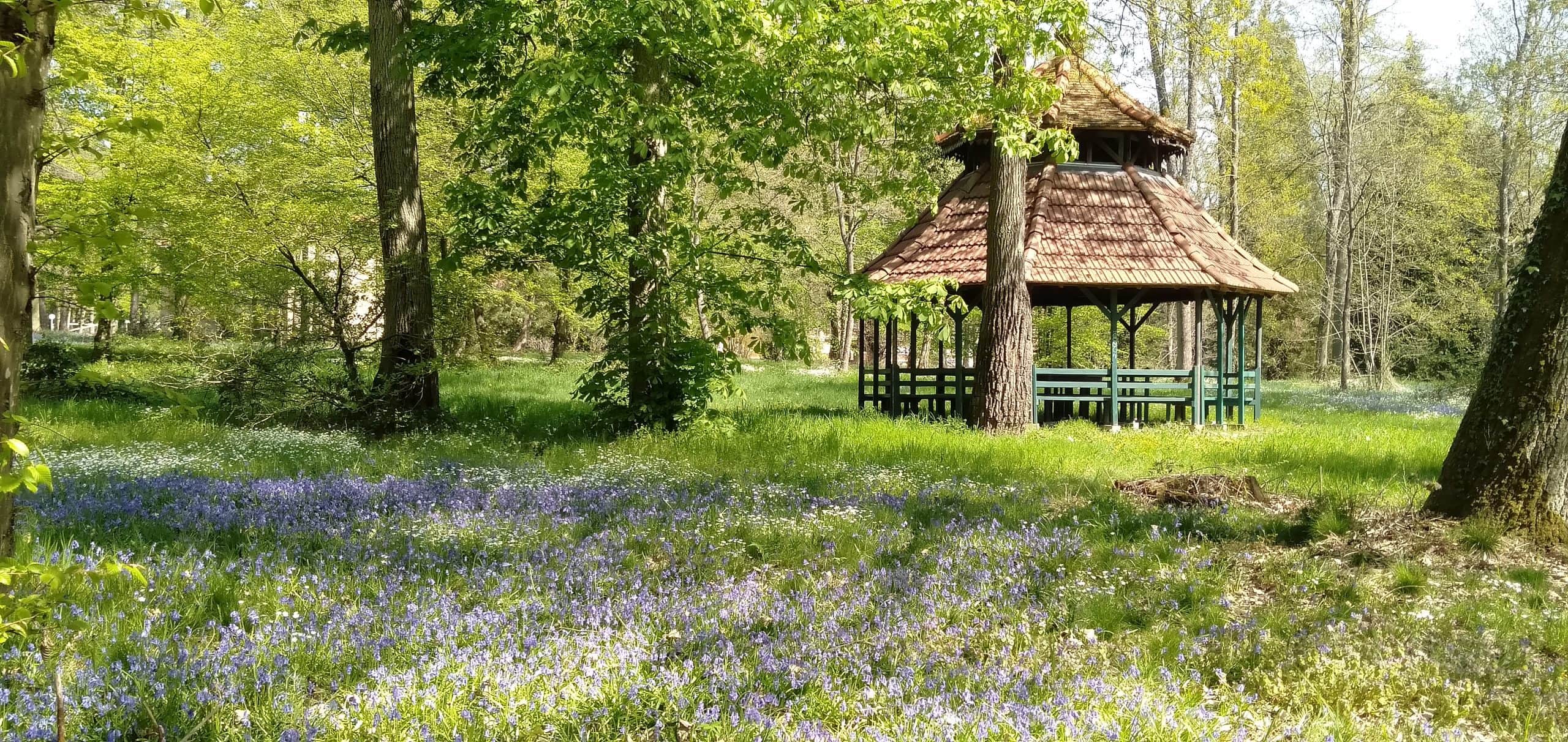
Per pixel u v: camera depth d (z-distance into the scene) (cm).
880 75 1390
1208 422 2066
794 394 2827
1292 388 3828
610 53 1327
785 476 1070
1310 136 4128
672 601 557
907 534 769
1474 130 4034
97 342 2138
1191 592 613
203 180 1797
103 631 464
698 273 1448
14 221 305
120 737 361
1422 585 650
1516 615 585
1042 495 995
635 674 432
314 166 2167
